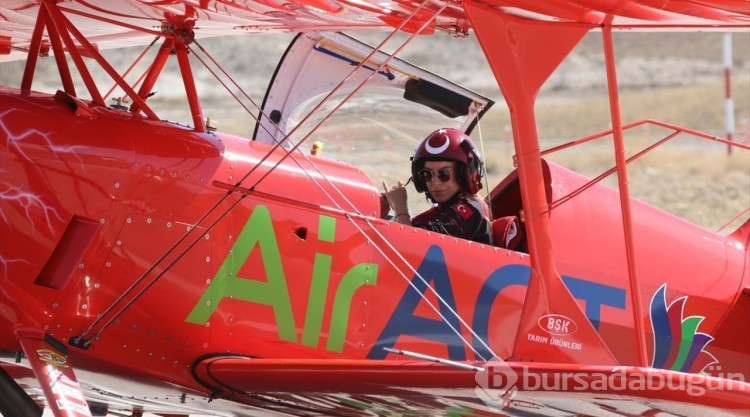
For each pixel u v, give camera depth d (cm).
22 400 1482
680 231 1984
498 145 8819
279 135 1903
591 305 1797
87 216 1438
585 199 1836
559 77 12462
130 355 1502
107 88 8988
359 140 2009
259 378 1504
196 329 1520
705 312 1950
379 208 1677
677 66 12900
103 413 2039
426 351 1661
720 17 1577
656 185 7125
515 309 1728
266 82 10688
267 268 1562
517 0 1447
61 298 1427
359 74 1908
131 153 1474
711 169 7519
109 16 1769
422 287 1662
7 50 2122
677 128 1798
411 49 12694
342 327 1609
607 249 1838
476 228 1750
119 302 1466
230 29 1947
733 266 2017
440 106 1950
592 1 1454
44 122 1430
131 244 1467
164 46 1664
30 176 1404
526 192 1516
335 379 1452
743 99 11088
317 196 1623
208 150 1554
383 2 1596
